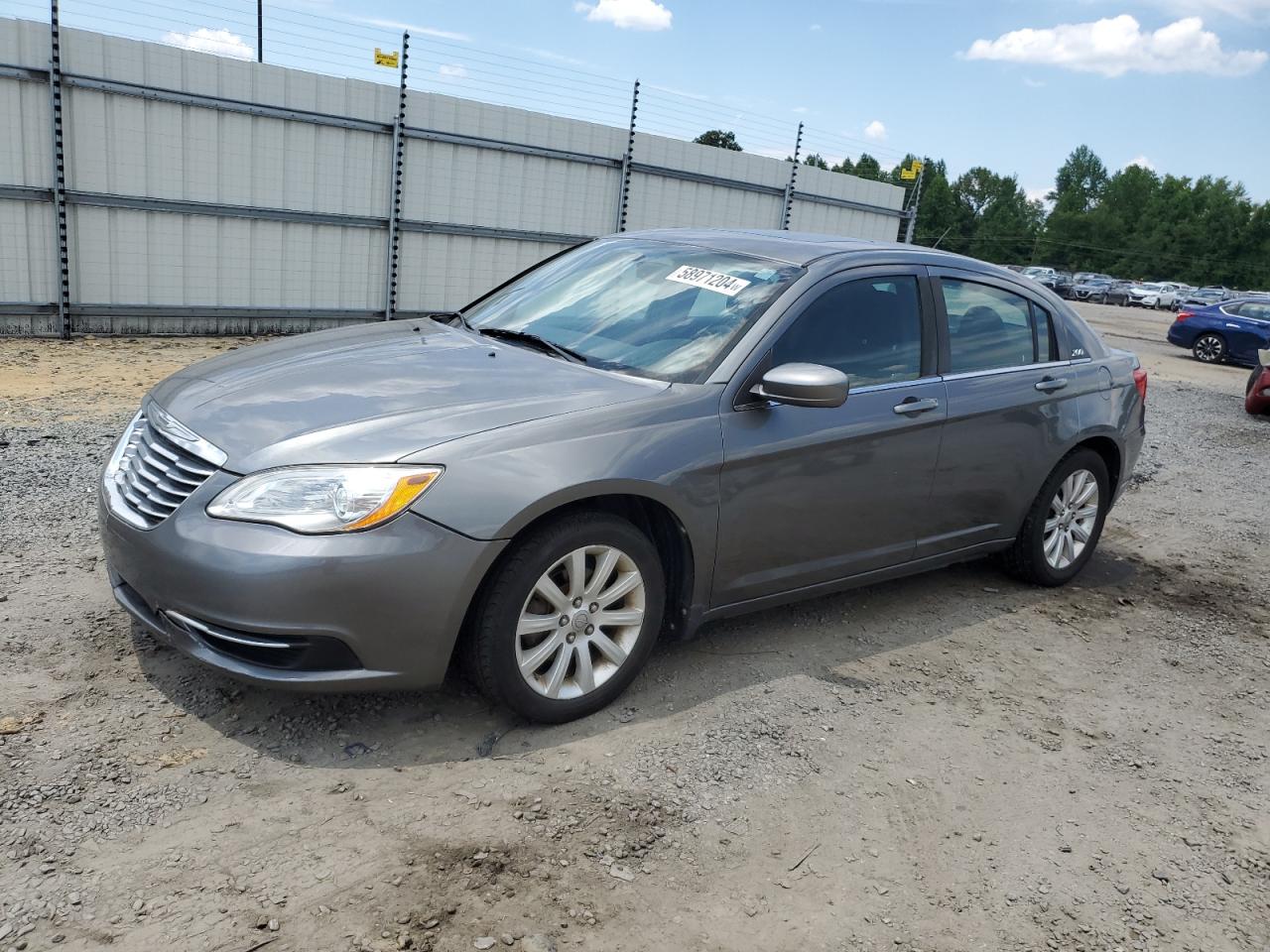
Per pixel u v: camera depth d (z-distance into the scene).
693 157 15.55
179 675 3.47
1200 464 9.45
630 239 4.80
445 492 2.98
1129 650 4.68
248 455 3.02
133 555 3.10
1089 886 2.88
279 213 11.99
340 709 3.37
